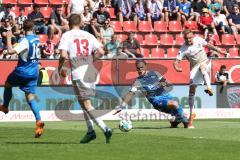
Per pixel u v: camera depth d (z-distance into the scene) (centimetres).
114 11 5288
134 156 1842
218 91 4106
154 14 5322
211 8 5422
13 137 2552
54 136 2573
